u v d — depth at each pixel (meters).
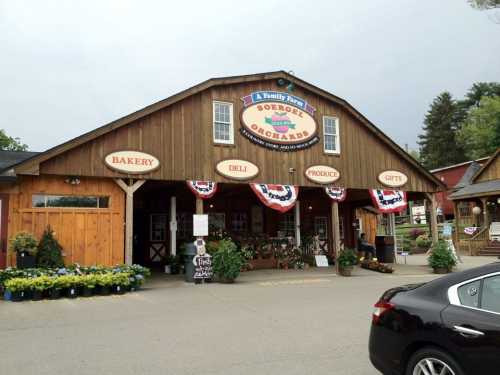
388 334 4.47
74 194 12.83
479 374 3.73
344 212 23.16
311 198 21.66
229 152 15.17
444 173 41.50
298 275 15.90
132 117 13.49
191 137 14.58
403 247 29.39
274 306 9.66
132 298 10.72
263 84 16.14
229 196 20.48
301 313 8.88
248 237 18.70
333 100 17.36
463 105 64.81
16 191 12.12
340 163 17.28
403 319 4.34
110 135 13.27
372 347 4.68
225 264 13.58
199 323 7.97
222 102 15.31
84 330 7.43
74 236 12.67
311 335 7.10
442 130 64.75
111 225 13.18
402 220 45.00
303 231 21.84
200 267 13.58
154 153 13.85
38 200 12.41
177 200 19.77
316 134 16.89
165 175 13.95
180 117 14.48
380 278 15.27
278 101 16.33
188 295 11.20
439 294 4.30
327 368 5.46
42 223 12.34
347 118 17.75
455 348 3.89
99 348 6.35
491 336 3.72
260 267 18.06
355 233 23.17
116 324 7.88
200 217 13.81
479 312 3.93
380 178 18.06
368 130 18.09
